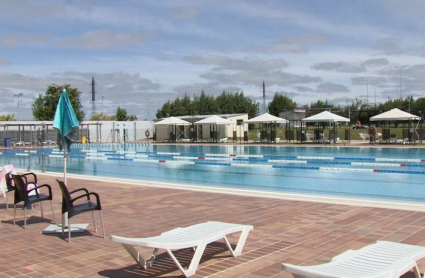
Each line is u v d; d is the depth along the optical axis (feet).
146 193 31.50
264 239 17.72
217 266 14.43
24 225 21.16
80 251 16.66
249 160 68.59
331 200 26.68
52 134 135.64
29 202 21.38
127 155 85.46
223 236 14.75
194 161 69.77
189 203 26.84
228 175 49.83
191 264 13.56
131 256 14.39
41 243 18.01
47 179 41.39
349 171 50.88
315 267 10.69
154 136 138.10
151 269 14.39
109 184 37.17
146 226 20.67
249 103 213.05
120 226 20.80
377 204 25.04
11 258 15.89
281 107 214.48
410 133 90.58
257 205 25.61
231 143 111.86
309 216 22.07
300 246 16.57
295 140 118.83
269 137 109.81
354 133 132.98
